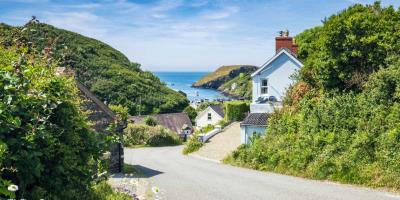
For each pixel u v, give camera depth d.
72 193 7.17
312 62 27.92
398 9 24.89
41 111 6.64
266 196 14.84
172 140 50.00
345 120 20.73
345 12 25.53
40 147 6.62
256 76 35.28
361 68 24.03
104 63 126.00
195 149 35.31
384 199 13.59
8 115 5.95
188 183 18.03
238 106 49.50
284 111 27.02
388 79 20.64
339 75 24.09
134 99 117.62
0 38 7.38
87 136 7.51
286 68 34.16
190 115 110.38
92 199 7.92
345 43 23.81
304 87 27.44
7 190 5.27
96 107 19.78
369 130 18.78
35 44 7.59
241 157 25.42
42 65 7.35
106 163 8.04
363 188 15.52
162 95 127.19
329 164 18.23
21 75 6.43
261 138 26.52
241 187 16.73
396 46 22.97
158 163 27.62
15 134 6.23
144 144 47.69
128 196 10.06
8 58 6.95
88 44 138.38
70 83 7.84
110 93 114.50
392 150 16.50
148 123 73.19
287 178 18.84
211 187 16.86
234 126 44.66
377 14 25.28
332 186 16.22
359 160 17.34
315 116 22.55
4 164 5.89
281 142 23.25
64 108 7.09
